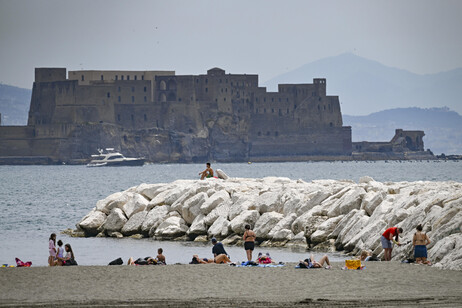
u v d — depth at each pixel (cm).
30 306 10112
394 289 11125
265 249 17638
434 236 14062
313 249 17375
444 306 9888
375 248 15500
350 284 11575
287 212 19288
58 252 14462
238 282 11825
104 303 10281
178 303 10250
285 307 9956
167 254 17288
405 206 16550
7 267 13575
